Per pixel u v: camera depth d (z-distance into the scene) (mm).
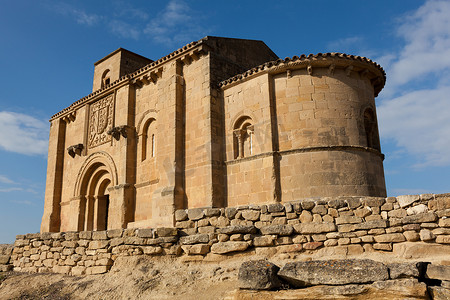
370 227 10773
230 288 9719
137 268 12344
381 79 21031
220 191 20344
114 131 25078
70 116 31031
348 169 18078
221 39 23016
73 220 27656
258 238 11484
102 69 31922
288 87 19266
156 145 23562
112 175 25312
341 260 8453
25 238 16766
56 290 12594
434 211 10266
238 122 20875
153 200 21672
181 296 10078
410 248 10016
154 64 24000
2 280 14969
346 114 18875
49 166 31688
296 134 18609
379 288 7711
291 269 8539
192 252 12102
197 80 22062
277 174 18531
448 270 7953
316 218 11359
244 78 20531
